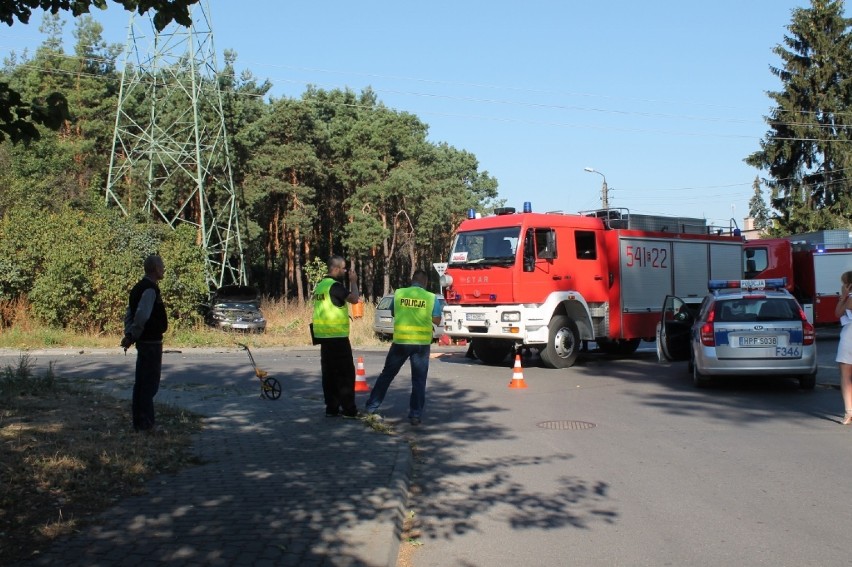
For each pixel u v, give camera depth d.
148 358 8.65
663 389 13.82
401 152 56.69
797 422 10.41
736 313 13.25
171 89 40.44
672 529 5.96
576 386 14.35
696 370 13.65
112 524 5.54
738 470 7.79
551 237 16.89
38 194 31.47
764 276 25.05
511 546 5.64
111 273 25.56
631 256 18.84
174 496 6.31
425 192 53.94
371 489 6.58
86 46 50.44
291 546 5.13
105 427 8.80
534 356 20.50
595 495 6.96
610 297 18.31
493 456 8.61
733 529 5.93
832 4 43.50
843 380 10.19
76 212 27.84
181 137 42.66
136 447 7.82
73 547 5.03
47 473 6.64
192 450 8.07
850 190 43.66
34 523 5.48
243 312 29.59
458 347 26.36
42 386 11.65
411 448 8.70
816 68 43.75
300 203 50.09
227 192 42.03
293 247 56.12
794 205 44.91
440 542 5.75
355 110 60.19
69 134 46.19
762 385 14.12
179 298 27.58
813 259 25.75
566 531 5.96
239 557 4.90
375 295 64.44
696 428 10.10
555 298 16.91
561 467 8.04
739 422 10.49
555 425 10.43
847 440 9.21
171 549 5.03
